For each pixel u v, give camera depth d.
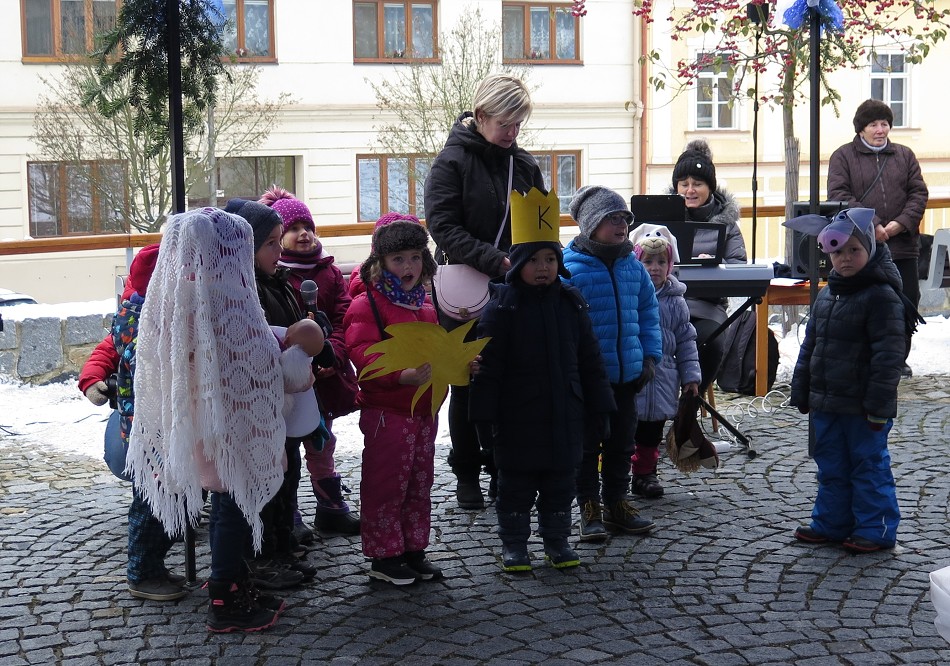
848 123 24.70
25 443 6.86
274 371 3.80
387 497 4.39
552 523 4.62
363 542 4.43
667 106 24.22
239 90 20.20
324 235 10.13
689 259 6.23
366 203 22.91
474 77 21.75
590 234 5.03
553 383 4.46
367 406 4.44
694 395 5.37
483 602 4.27
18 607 4.25
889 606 4.15
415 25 22.94
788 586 4.38
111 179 18.92
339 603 4.27
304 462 6.21
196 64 4.64
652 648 3.82
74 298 16.31
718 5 10.47
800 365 4.91
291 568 4.48
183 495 3.86
